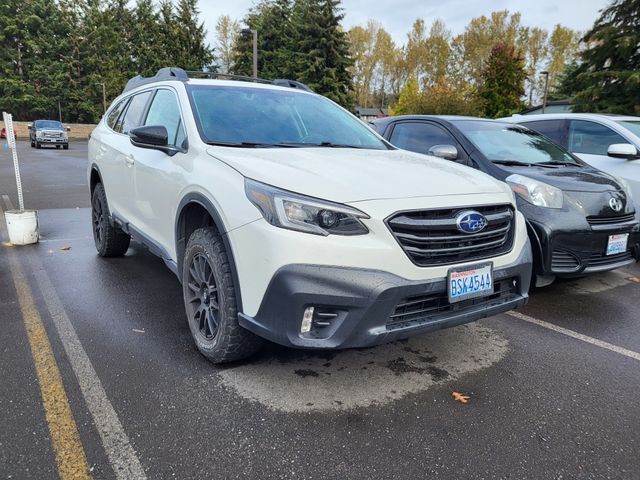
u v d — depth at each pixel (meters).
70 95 46.19
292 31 42.78
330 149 3.39
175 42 48.34
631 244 4.60
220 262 2.78
